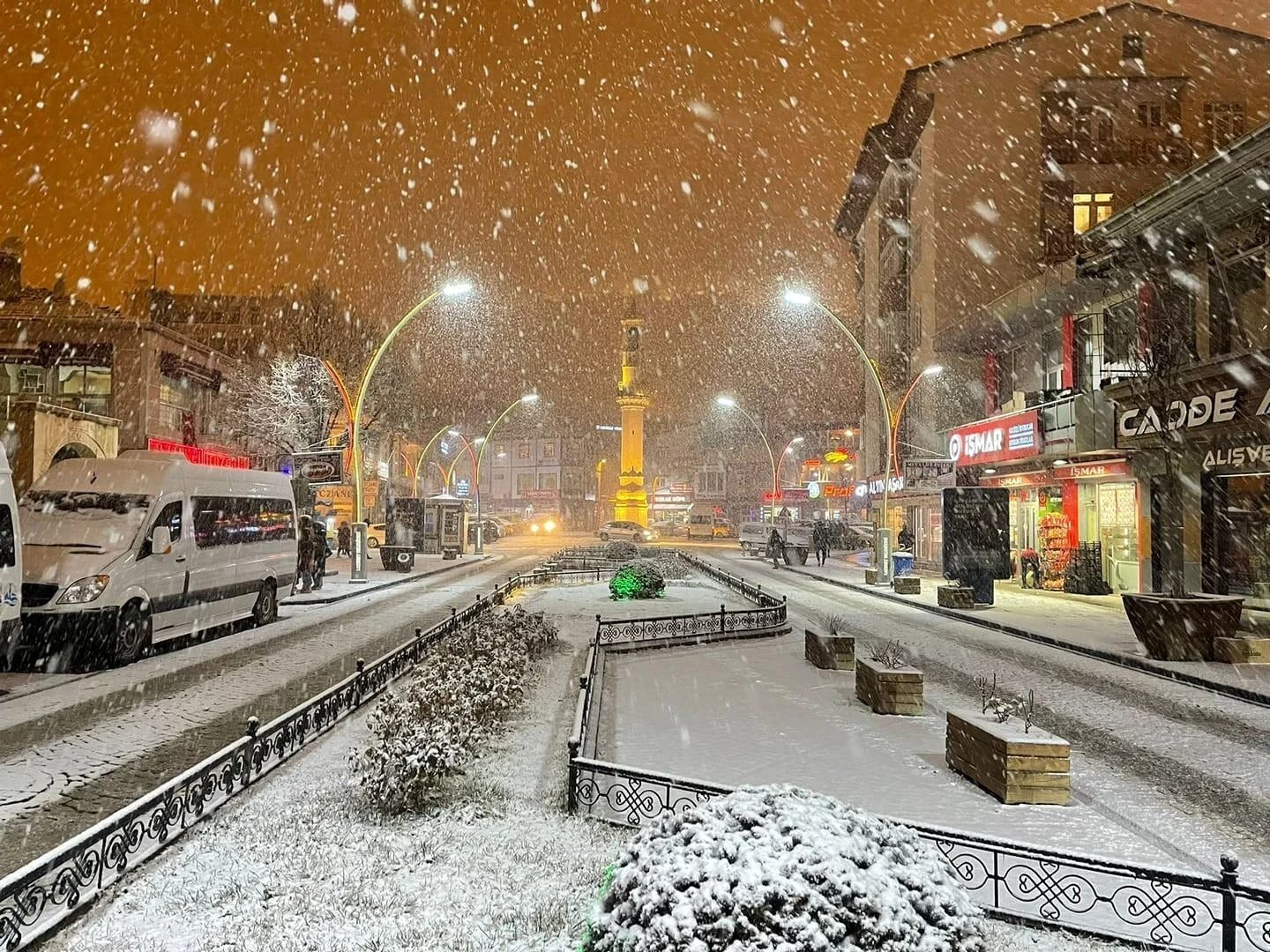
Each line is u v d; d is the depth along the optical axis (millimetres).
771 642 16656
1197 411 19344
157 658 13695
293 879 5016
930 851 3477
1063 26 37219
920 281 41625
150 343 34312
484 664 9680
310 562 24062
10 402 33469
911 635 18016
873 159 49250
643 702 10758
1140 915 5035
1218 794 7352
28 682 11602
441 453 92750
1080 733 9531
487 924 4469
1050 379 31000
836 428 81062
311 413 42781
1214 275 20828
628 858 3412
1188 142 36031
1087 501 27266
